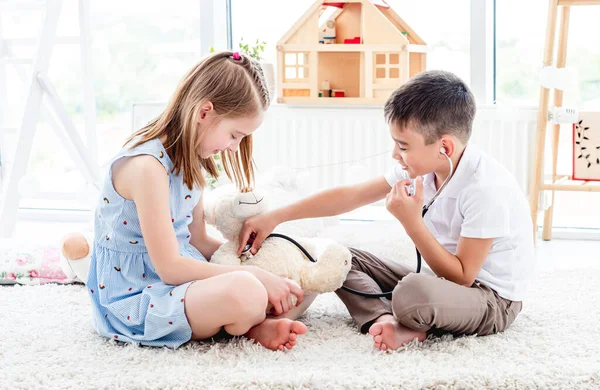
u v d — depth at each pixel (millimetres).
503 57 2918
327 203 1678
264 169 2928
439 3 2941
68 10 3154
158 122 1517
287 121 2881
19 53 3188
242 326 1396
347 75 2861
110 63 3180
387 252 1886
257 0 3078
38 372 1295
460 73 2955
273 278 1459
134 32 3145
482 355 1377
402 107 1448
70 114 3229
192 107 1463
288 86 2834
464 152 1497
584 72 2816
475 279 1520
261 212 1601
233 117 1491
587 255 2521
